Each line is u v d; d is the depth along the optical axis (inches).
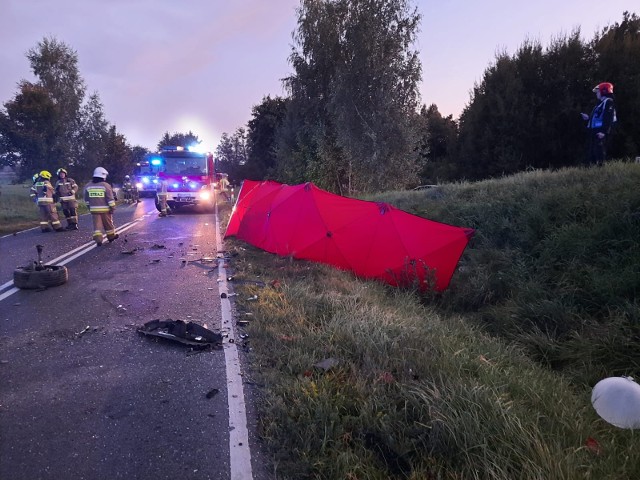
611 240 230.1
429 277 272.1
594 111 355.9
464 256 297.1
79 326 200.2
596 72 692.7
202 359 164.9
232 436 117.9
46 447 113.3
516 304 227.8
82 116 1509.6
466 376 138.7
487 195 366.3
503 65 780.6
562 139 731.4
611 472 95.6
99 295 249.6
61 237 475.2
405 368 144.2
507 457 99.4
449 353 156.1
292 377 143.9
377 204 306.0
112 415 127.9
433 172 1016.9
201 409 131.2
